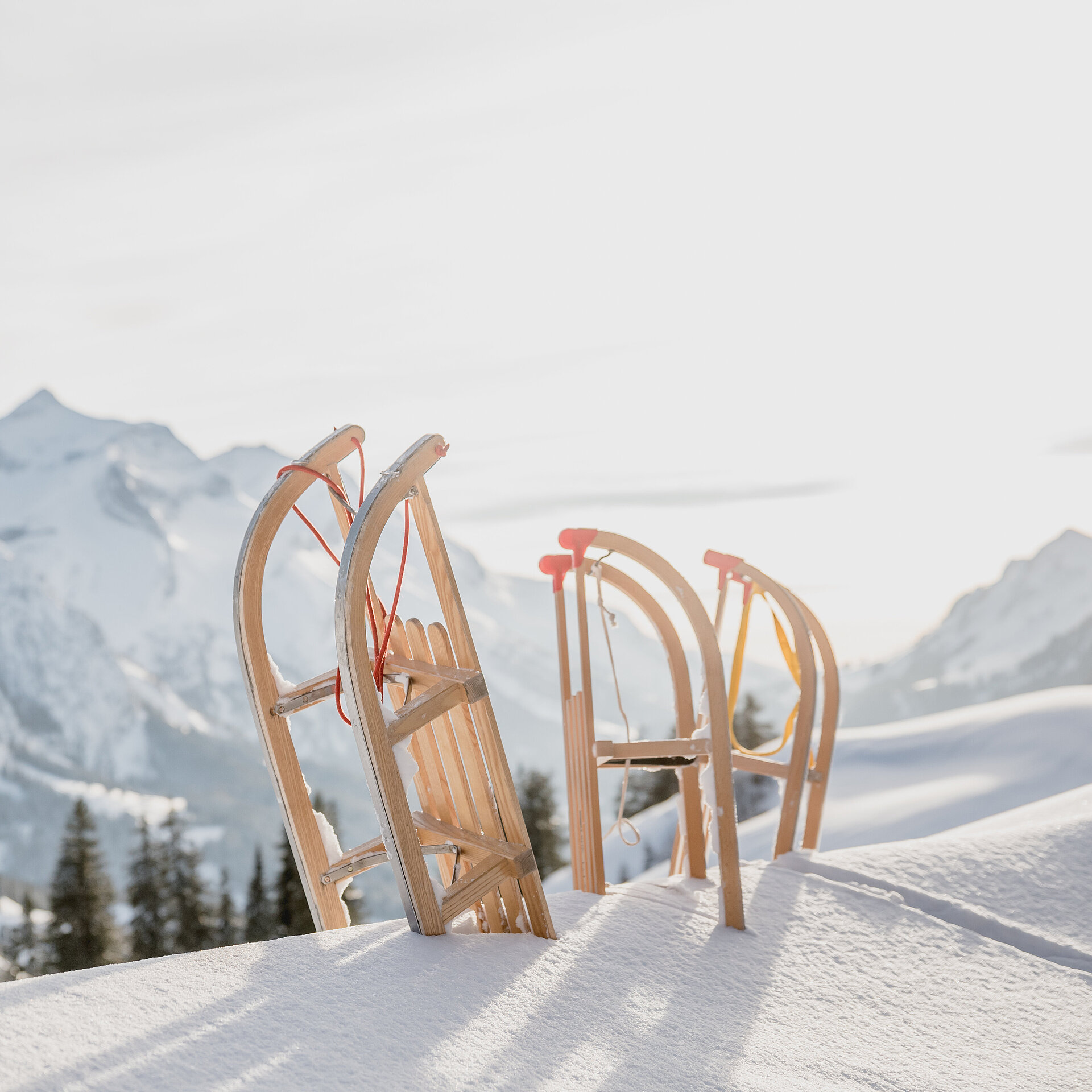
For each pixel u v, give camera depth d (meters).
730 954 4.20
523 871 3.93
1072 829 5.80
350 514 4.18
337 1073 2.68
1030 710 26.20
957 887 5.16
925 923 4.76
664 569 4.97
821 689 6.42
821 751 6.32
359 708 3.56
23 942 41.38
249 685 4.14
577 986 3.57
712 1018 3.56
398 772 3.62
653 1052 3.18
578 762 5.04
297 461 4.15
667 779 46.22
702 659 4.79
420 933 3.75
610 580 5.31
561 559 5.20
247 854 198.00
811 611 6.55
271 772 4.19
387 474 3.77
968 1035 3.79
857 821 21.62
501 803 3.99
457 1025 3.09
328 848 4.25
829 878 5.29
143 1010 2.92
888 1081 3.30
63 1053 2.59
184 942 38.75
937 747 26.17
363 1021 2.99
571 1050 3.08
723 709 4.72
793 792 5.98
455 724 4.00
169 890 39.53
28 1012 2.82
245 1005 3.01
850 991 4.04
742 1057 3.28
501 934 3.95
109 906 38.59
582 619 5.12
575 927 4.19
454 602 3.95
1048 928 4.79
